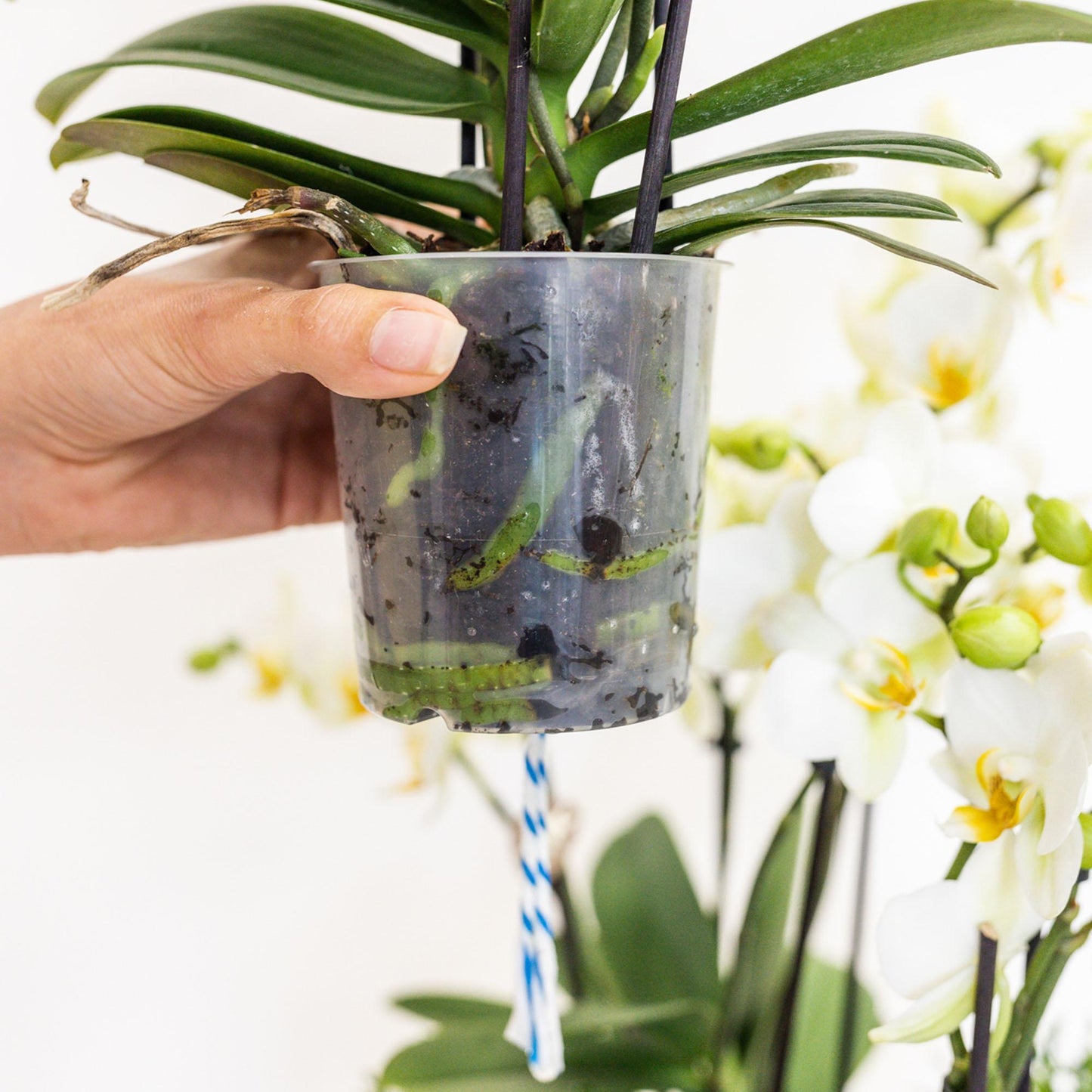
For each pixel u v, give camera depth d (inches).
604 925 22.9
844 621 17.8
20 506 20.4
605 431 14.4
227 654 24.8
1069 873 15.6
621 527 14.7
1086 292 18.1
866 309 19.5
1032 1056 17.2
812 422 20.6
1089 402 22.5
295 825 29.0
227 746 28.6
